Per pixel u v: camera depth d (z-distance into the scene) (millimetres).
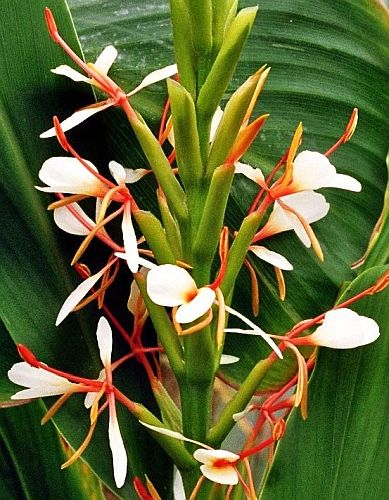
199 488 436
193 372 420
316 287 529
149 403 487
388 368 445
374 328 414
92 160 472
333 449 449
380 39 527
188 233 414
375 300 443
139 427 485
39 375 407
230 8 407
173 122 399
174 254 424
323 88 529
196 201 410
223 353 522
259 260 524
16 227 458
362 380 446
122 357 464
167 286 389
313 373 445
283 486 451
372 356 446
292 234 526
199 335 409
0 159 456
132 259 397
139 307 448
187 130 397
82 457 468
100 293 442
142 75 508
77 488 507
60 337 463
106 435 472
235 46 393
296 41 524
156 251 411
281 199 438
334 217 537
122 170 409
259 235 444
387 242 504
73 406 463
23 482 507
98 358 472
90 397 440
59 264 464
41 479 507
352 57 528
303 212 439
